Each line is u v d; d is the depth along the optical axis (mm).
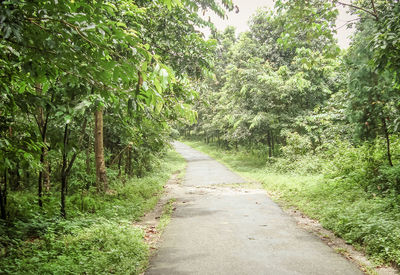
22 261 4293
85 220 6566
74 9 2330
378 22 6633
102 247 5195
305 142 16703
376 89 8219
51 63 2895
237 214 7949
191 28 8758
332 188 9305
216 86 34500
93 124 11156
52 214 6734
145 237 6074
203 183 14617
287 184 11477
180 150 43875
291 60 22266
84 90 4125
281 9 7016
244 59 23125
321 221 6801
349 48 8914
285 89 18938
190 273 4215
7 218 6137
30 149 4914
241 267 4383
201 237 5934
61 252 4855
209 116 36562
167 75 2436
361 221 5777
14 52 3025
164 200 10477
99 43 2537
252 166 21672
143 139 14094
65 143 6422
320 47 18812
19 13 2168
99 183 9734
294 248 5203
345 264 4477
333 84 19844
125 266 4340
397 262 4293
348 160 9891
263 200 9859
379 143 9062
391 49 5797
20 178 10062
